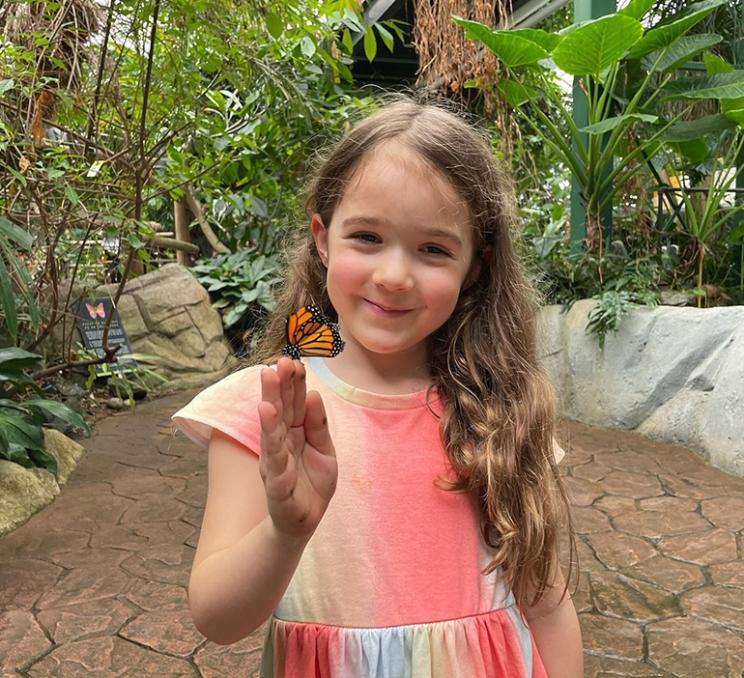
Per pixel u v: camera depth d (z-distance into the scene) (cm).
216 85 407
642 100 478
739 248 509
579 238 484
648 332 406
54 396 439
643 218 493
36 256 380
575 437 400
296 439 58
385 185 73
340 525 76
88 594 219
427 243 75
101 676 178
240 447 75
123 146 371
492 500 80
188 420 76
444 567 77
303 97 416
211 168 395
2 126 284
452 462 81
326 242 85
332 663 72
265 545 60
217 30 321
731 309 372
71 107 315
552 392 94
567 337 453
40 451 311
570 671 87
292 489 56
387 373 86
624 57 420
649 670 182
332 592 74
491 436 83
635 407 407
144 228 333
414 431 82
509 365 90
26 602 214
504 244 91
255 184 499
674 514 284
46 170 302
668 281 486
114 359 406
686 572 235
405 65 726
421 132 76
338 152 81
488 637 76
